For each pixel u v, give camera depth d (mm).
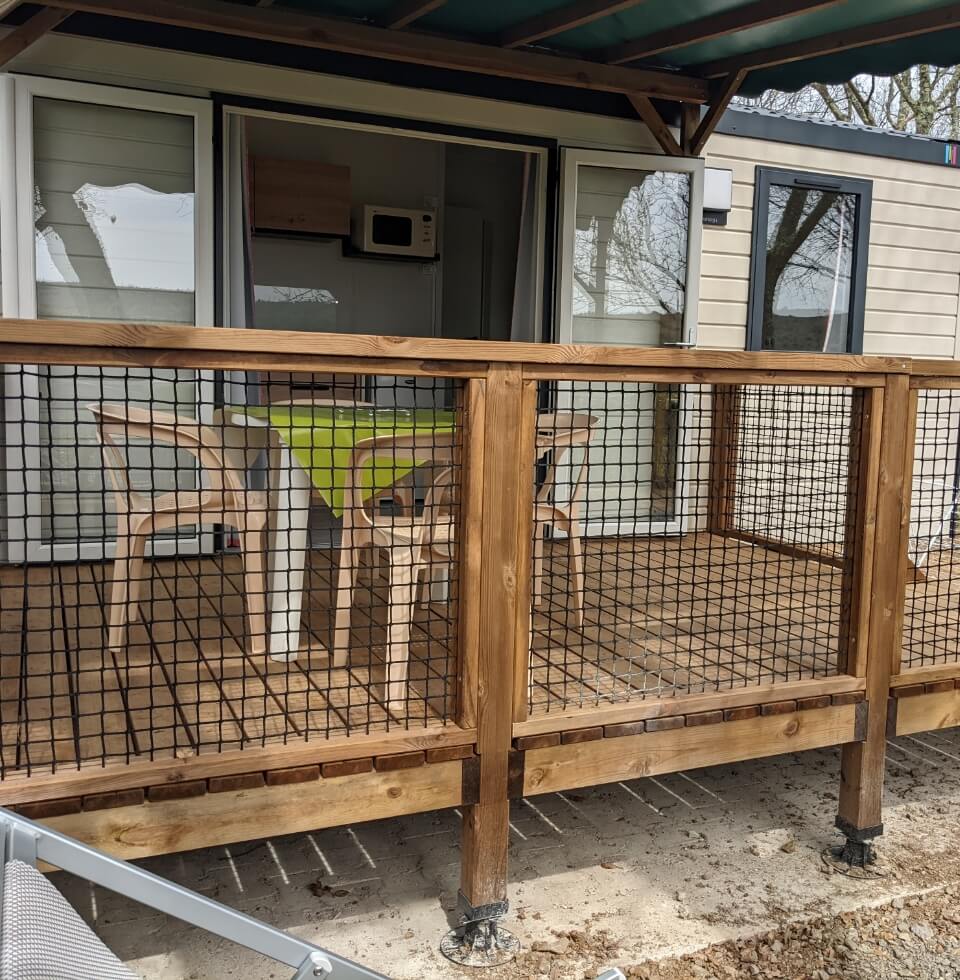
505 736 2650
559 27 4602
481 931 2639
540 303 5848
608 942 2688
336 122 5141
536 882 3016
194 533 4922
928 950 2691
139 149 4777
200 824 2350
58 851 1614
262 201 7348
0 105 4445
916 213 7145
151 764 2275
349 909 2818
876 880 3082
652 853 3227
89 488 4797
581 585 3807
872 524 3160
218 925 1682
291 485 3191
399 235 7746
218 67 4852
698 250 6047
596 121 5859
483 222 8578
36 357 2062
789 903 2920
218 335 2201
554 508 3814
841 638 3252
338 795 2482
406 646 2781
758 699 3010
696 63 5598
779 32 4875
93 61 4633
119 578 3168
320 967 1700
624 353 2689
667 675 3225
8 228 4527
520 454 2604
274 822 2420
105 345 2104
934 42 4805
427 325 8422
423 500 3057
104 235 4770
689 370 2822
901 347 7273
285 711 2502
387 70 5211
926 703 3346
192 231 4891
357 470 2879
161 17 4289
